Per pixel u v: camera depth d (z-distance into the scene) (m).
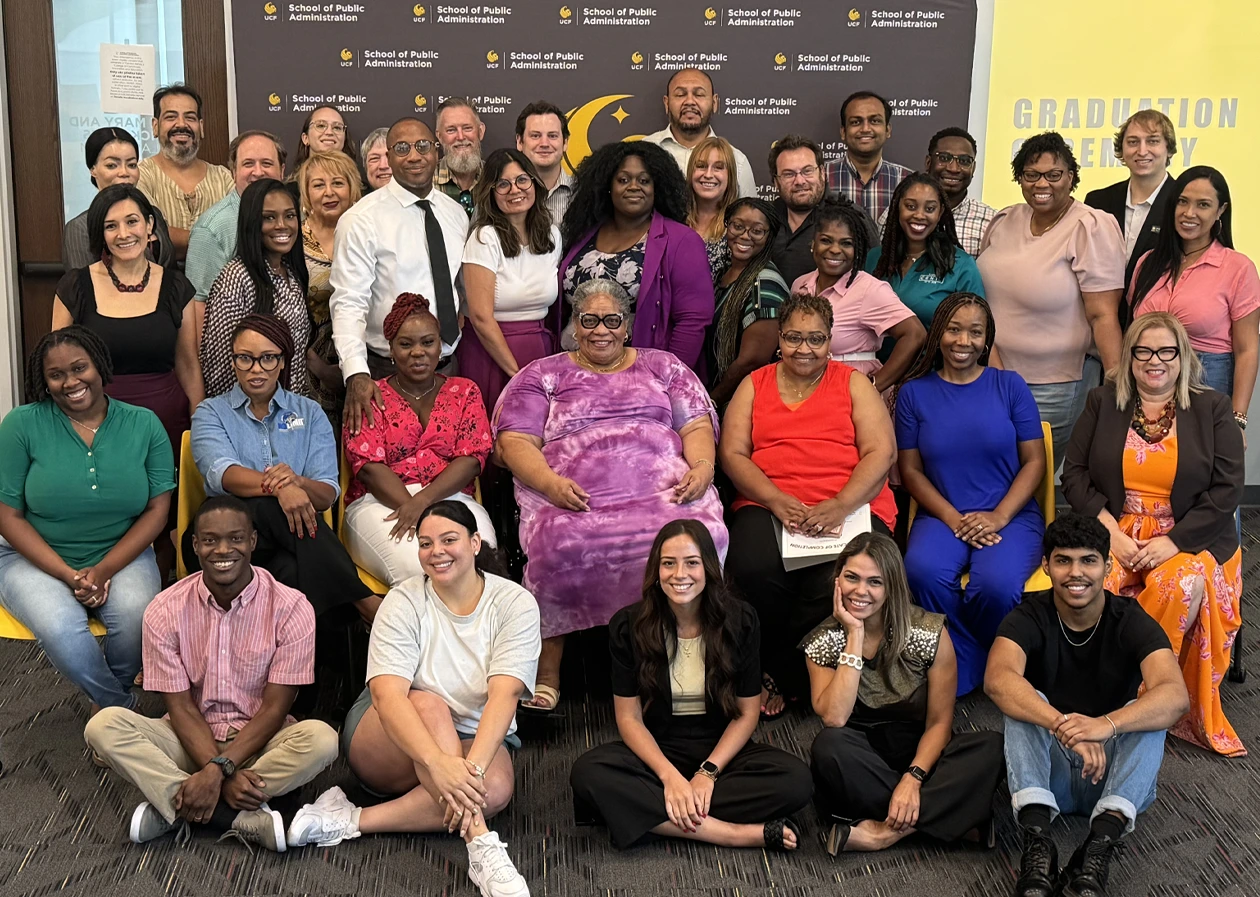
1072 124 4.72
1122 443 3.36
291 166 4.57
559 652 3.35
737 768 2.73
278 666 2.82
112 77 4.51
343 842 2.73
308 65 4.51
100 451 3.14
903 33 4.62
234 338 3.25
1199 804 2.90
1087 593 2.67
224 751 2.74
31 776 2.99
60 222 4.59
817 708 2.82
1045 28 4.63
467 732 2.79
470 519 2.71
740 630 2.74
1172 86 4.69
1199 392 3.33
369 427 3.39
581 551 3.25
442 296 3.67
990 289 4.06
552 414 3.49
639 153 3.77
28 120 4.50
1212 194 3.72
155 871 2.61
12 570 3.10
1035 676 2.80
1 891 2.53
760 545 3.36
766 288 3.79
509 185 3.65
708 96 4.40
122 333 3.43
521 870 2.62
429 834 2.77
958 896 2.54
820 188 4.04
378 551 3.28
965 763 2.67
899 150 4.73
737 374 3.77
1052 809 2.61
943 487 3.55
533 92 4.60
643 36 4.58
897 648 2.75
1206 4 4.62
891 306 3.73
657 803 2.67
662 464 3.41
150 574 3.20
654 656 2.74
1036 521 3.50
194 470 3.36
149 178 4.25
